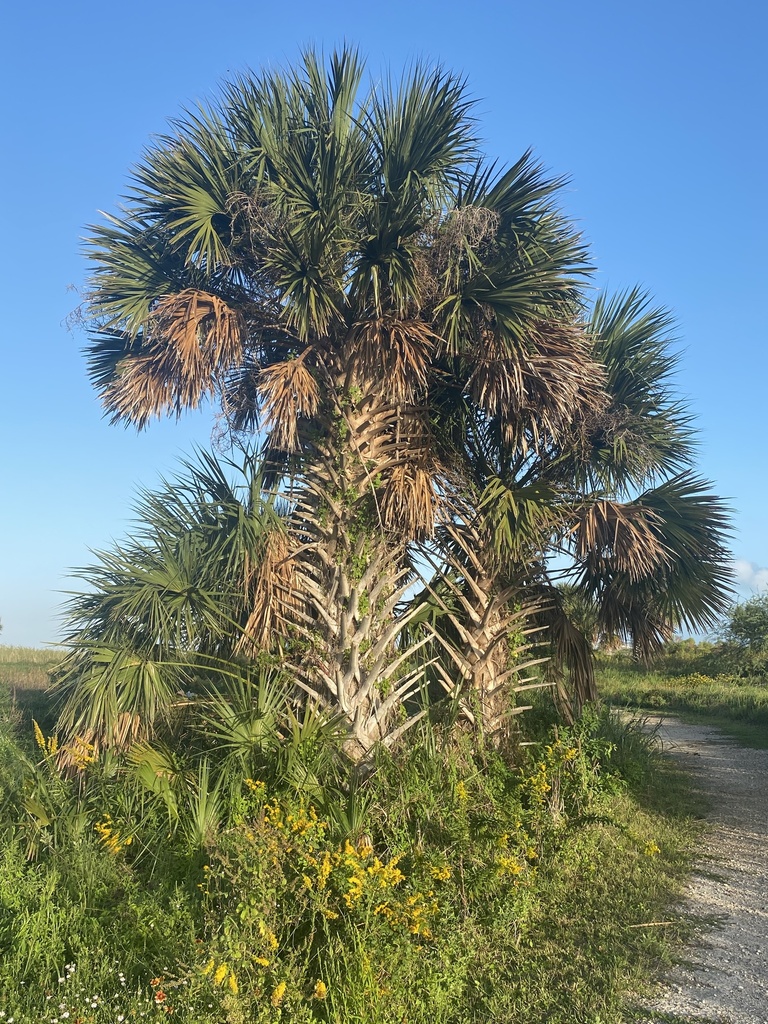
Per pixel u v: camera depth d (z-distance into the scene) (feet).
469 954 16.69
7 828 20.83
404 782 21.65
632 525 27.50
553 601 32.73
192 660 25.14
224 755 22.49
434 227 26.45
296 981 14.28
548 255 26.96
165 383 25.53
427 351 25.31
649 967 17.04
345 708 24.40
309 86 27.53
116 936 16.08
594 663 34.24
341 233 25.02
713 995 15.70
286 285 25.31
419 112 25.98
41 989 14.37
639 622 32.89
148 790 21.59
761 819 31.32
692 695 82.64
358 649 24.81
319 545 25.93
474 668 28.40
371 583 25.50
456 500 29.45
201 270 26.63
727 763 46.70
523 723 31.58
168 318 24.73
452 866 19.29
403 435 27.22
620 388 32.12
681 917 19.83
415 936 16.29
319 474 26.61
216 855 17.04
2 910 16.65
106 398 27.78
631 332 32.53
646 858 23.97
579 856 22.67
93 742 23.73
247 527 25.14
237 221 26.32
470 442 30.73
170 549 25.84
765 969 16.94
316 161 26.20
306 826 17.44
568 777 26.25
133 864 19.65
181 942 15.39
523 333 25.12
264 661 24.64
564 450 30.86
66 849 19.40
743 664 100.17
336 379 26.84
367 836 19.79
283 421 23.97
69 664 24.85
